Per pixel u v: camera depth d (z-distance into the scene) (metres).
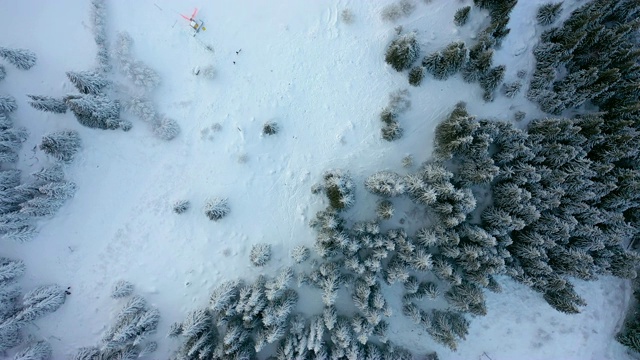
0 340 28.36
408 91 29.89
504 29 27.70
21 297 29.50
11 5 29.72
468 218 28.19
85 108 27.45
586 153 26.80
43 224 29.73
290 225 30.06
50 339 29.83
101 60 29.12
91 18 29.44
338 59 30.20
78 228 30.11
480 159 26.88
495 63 29.62
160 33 30.12
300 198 30.08
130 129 30.00
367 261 26.95
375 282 27.66
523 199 26.22
